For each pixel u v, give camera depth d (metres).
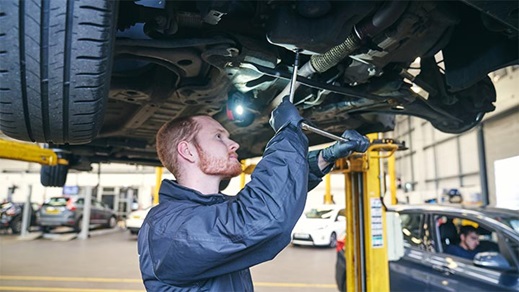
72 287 5.16
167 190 1.05
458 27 1.43
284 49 1.39
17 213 11.60
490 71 1.37
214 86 1.39
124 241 9.88
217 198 1.02
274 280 5.70
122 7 1.13
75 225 10.70
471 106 1.81
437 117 1.88
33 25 0.81
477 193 7.60
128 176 12.98
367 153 2.69
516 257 2.57
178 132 1.11
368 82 1.53
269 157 0.90
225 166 1.10
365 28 1.17
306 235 9.01
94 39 0.85
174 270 0.88
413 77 1.59
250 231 0.82
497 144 6.34
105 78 0.93
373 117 2.12
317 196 13.54
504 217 2.90
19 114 0.97
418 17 1.18
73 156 2.97
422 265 3.15
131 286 5.27
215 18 1.07
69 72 0.88
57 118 0.99
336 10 1.07
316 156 1.21
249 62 1.25
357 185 2.83
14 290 4.96
